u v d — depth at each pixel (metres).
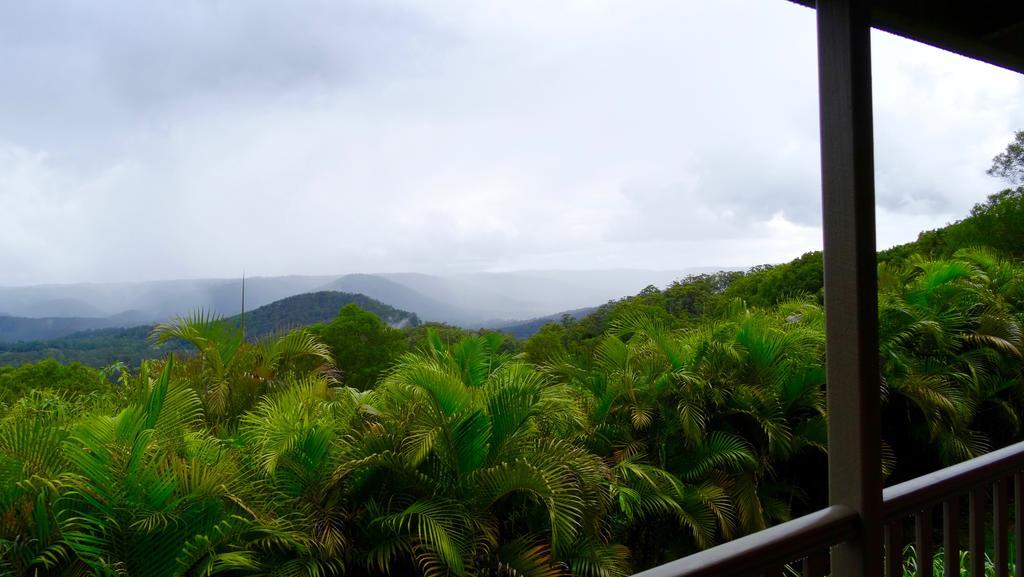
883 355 5.73
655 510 4.16
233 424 4.34
